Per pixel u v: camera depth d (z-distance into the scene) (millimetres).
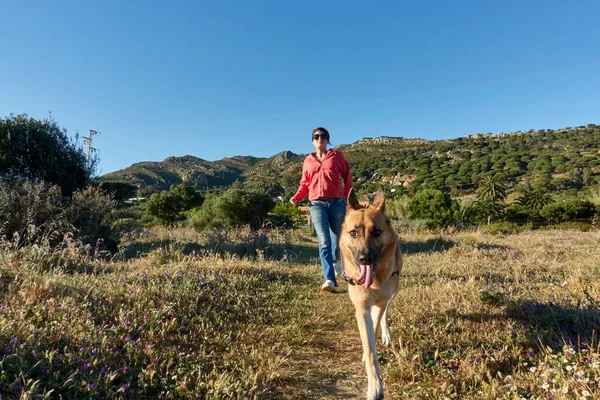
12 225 8094
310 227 22484
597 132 136750
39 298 3779
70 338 3029
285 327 4258
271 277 6883
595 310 3891
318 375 3203
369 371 2812
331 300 5680
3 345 2625
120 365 2787
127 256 9656
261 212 20594
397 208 24125
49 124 13156
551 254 10312
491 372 3025
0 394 2133
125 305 4062
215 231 13234
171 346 3367
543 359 3082
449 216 22109
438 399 2650
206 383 2682
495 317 4215
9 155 11672
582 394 2369
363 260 3156
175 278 5352
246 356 3379
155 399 2500
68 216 9180
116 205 11352
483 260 9188
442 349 3488
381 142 186875
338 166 5238
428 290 5547
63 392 2326
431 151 142500
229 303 4930
